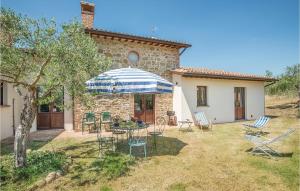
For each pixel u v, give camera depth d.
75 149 7.06
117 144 7.74
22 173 4.62
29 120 5.07
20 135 4.96
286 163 5.67
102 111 11.34
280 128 11.42
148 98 12.80
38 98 5.12
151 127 11.98
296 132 10.16
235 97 15.35
